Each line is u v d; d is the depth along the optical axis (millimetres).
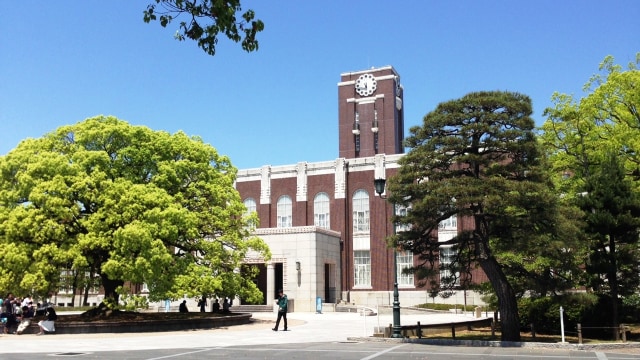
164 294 28688
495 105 23938
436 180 24047
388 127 76062
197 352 19141
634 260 24703
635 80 29953
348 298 54844
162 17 8859
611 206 24906
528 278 24438
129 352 19188
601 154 29656
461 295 51188
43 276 27141
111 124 32031
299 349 20188
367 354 18469
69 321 28844
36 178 28938
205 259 32375
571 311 26266
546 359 17062
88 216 29203
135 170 31750
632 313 28578
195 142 34469
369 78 77938
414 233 24594
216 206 34219
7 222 27906
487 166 23672
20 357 17734
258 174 61156
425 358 17297
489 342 22094
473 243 25062
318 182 58344
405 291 53625
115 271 27766
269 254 36281
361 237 56000
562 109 31234
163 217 29109
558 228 22375
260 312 47219
